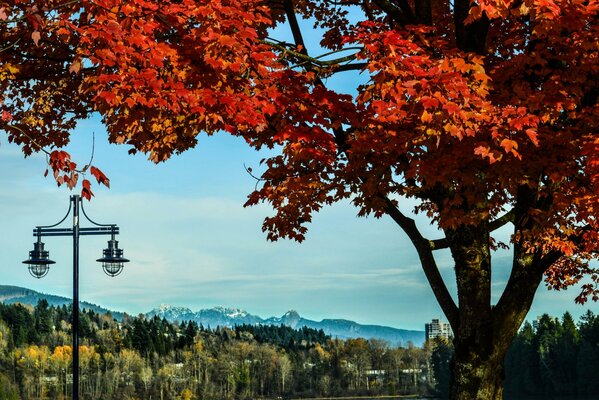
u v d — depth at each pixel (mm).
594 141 10508
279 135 10867
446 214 12164
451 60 9961
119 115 10711
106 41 9328
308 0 17266
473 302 13445
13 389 122438
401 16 14273
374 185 12500
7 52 12312
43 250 20125
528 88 10984
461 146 10531
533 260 13320
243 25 9969
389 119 10023
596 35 10758
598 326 159625
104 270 20391
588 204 11828
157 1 9961
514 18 13633
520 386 170125
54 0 9719
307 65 13273
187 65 10219
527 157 11164
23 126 14812
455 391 13516
